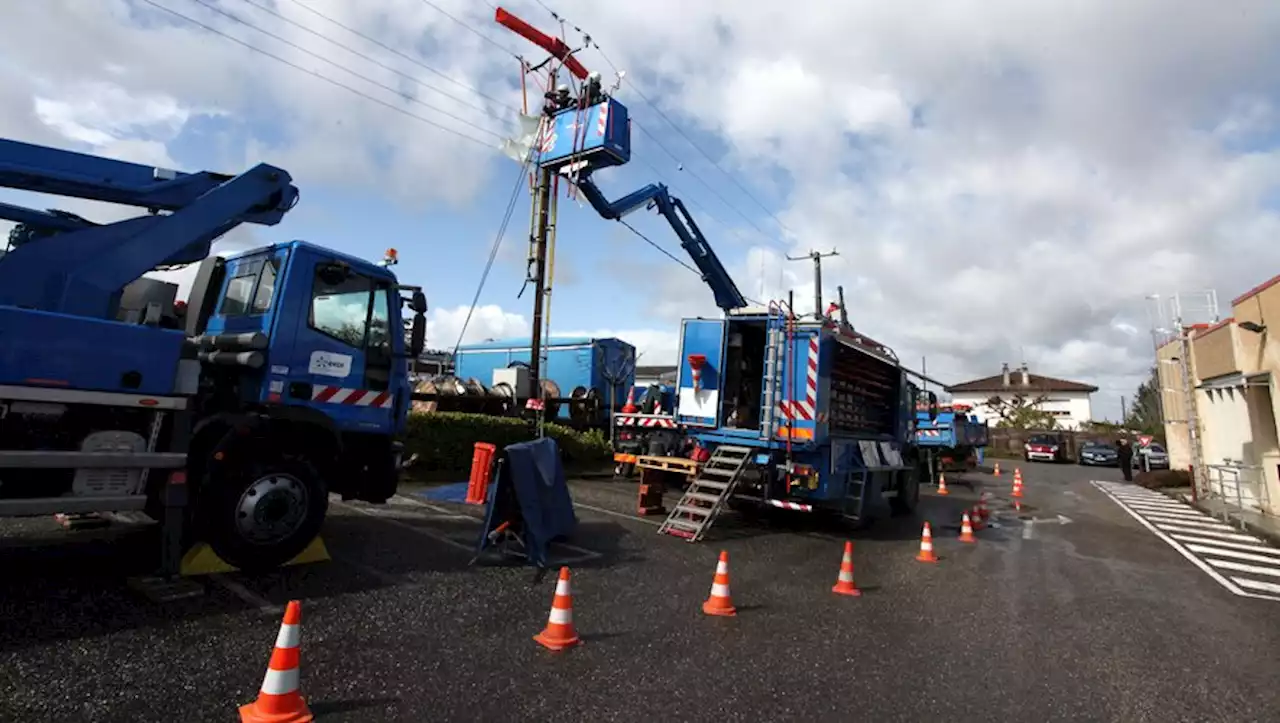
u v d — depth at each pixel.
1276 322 13.27
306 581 5.82
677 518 9.62
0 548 6.14
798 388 10.14
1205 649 5.58
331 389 6.77
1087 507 16.98
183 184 6.50
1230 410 17.08
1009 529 12.52
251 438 6.11
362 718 3.45
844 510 11.04
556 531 7.96
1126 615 6.56
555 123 17.00
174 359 5.49
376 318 7.28
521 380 19.41
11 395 4.68
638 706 3.81
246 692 3.66
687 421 11.10
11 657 3.86
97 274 5.67
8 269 5.29
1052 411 74.31
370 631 4.73
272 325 6.39
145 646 4.18
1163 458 32.84
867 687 4.33
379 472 7.38
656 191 17.95
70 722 3.23
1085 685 4.61
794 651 4.92
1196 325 19.59
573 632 4.80
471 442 15.26
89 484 5.17
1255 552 10.80
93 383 5.05
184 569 5.66
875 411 13.27
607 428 21.52
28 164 5.65
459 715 3.56
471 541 7.96
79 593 5.04
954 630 5.73
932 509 15.48
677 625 5.34
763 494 10.45
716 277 19.80
